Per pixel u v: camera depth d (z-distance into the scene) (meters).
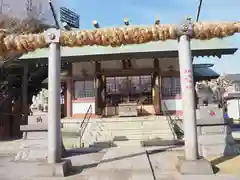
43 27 21.75
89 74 20.69
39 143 11.57
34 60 18.45
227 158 9.95
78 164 9.83
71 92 20.66
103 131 16.11
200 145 10.71
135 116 18.86
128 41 9.11
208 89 13.23
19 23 20.44
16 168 9.64
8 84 24.69
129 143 13.85
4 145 15.99
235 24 8.70
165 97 19.95
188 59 8.66
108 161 9.45
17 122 25.23
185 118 8.52
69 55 17.72
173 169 8.65
